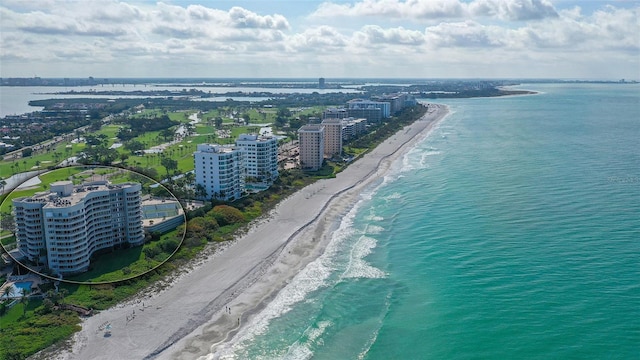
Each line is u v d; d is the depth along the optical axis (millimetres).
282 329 134250
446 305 140500
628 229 186000
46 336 129125
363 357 120375
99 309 144125
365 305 144750
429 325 131500
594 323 125875
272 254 184000
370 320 136375
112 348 125125
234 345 127250
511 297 141375
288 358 121312
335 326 134375
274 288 157875
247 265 174750
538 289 144375
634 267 154375
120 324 136375
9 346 124000
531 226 194875
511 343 120688
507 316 132000
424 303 142750
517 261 163750
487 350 119000
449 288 150125
